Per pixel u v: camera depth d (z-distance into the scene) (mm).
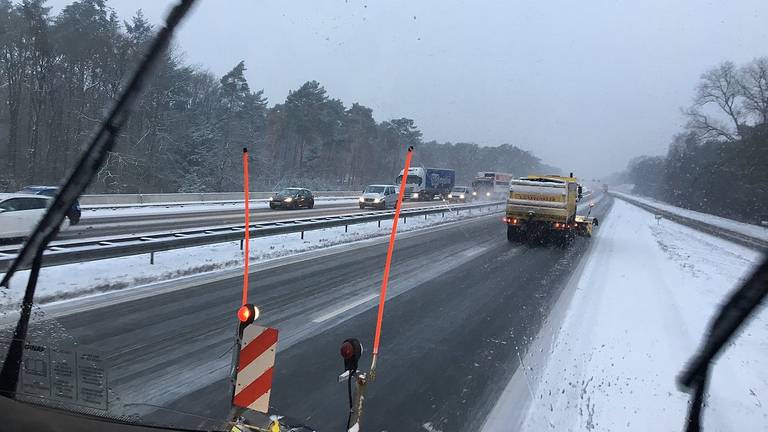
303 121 63125
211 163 50469
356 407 2828
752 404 5430
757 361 6867
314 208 35625
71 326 6926
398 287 10953
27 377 2588
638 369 6461
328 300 9422
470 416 4988
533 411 5129
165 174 46500
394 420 4836
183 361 5938
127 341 6500
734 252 21969
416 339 7398
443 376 6004
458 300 10039
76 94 40656
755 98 43906
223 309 8273
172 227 19328
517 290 11266
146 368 5672
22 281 8875
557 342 7484
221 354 6215
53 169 39875
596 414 5113
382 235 20891
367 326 7906
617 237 25438
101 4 39562
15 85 38688
